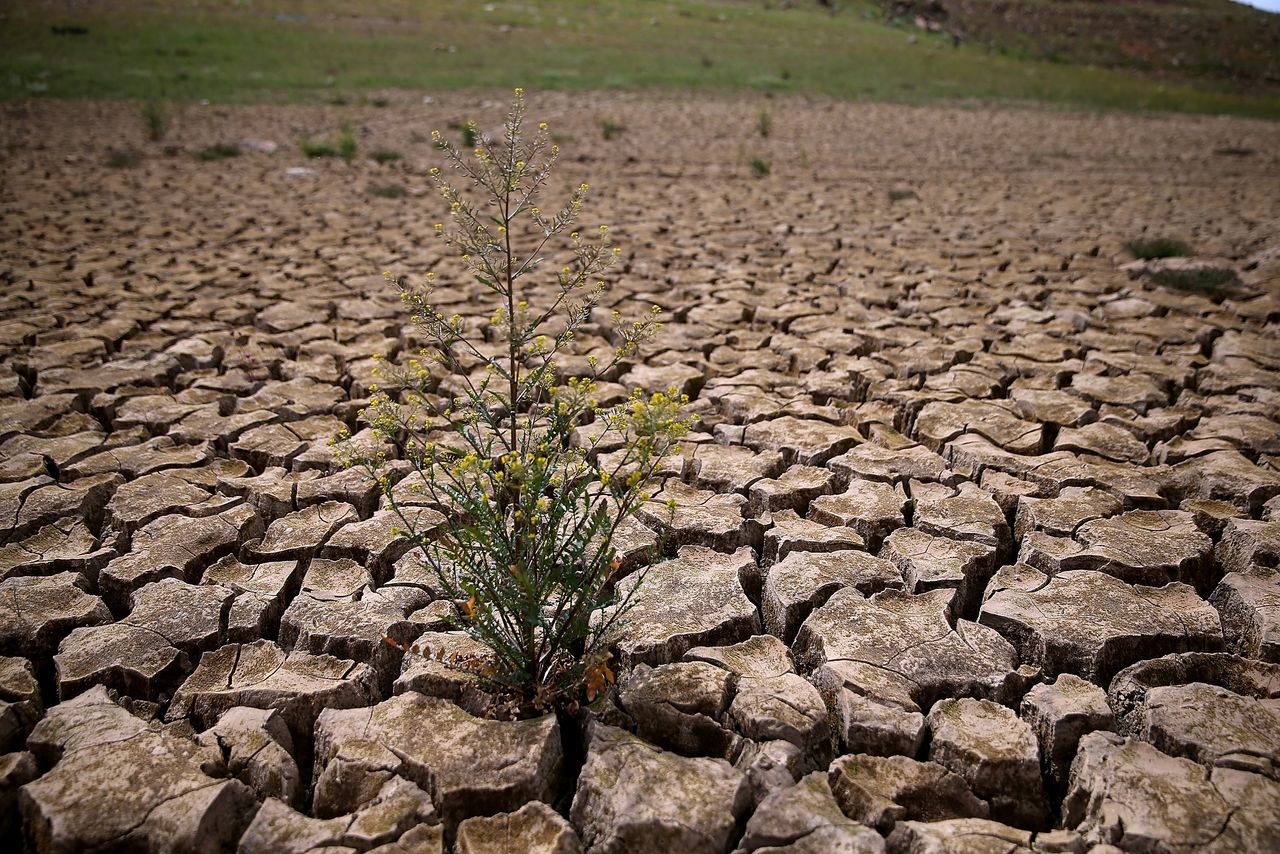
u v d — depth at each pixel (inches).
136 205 471.5
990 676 115.8
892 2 2279.8
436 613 128.6
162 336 261.6
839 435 193.8
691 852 91.1
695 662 117.8
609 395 217.6
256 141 705.0
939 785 99.0
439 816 96.2
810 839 90.0
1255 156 788.6
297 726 112.0
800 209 491.8
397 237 400.8
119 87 976.9
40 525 153.9
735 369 239.3
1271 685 114.1
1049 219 465.7
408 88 1070.4
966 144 820.6
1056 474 172.1
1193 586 141.3
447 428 193.3
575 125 859.4
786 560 144.7
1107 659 120.7
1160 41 2171.5
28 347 242.7
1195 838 88.6
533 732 103.0
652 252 379.2
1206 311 289.3
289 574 142.1
